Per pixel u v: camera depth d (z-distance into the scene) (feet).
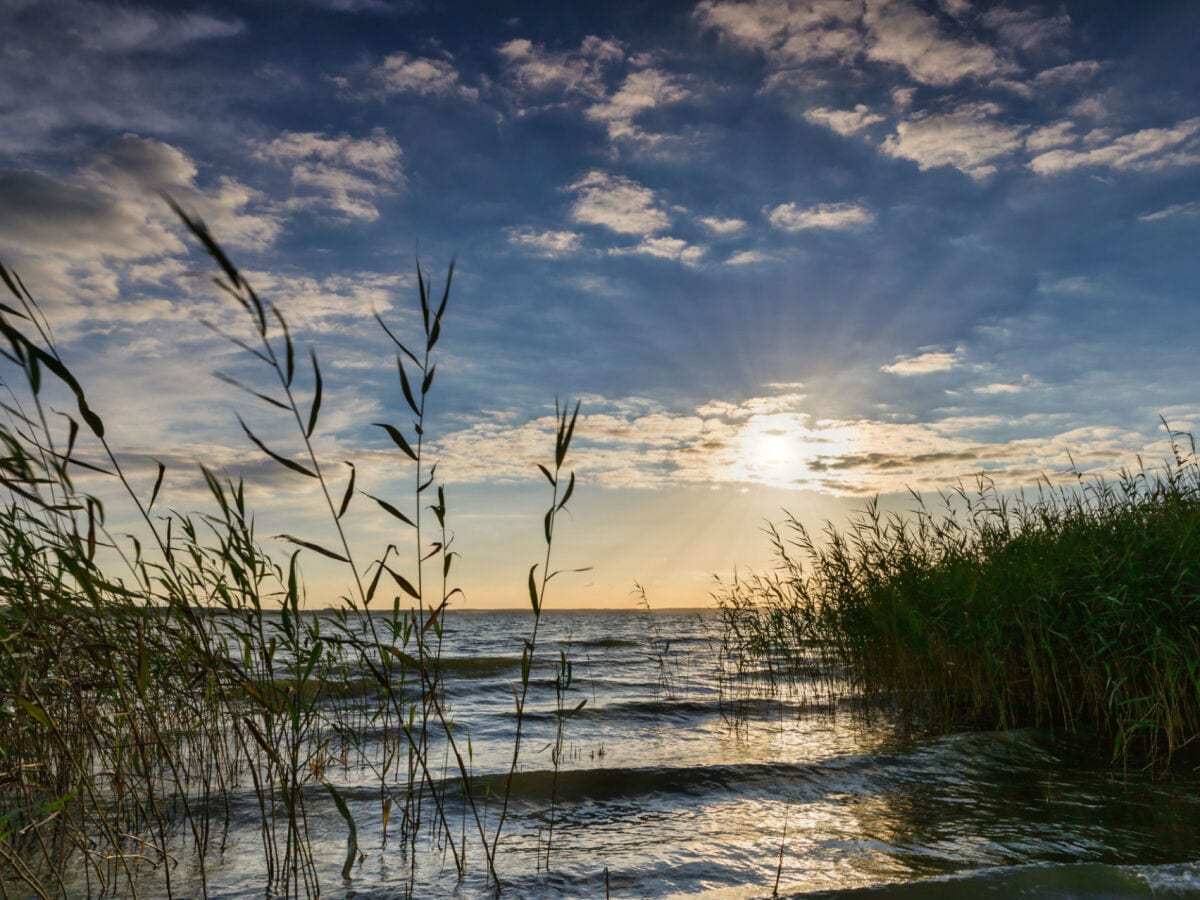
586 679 35.99
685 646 56.34
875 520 29.12
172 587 10.46
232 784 16.31
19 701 9.53
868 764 18.53
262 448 8.73
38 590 9.40
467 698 29.78
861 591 28.45
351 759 18.95
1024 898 10.64
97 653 10.89
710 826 14.53
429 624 11.47
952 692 25.34
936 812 15.08
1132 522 22.21
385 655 11.14
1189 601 19.16
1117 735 19.08
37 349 7.14
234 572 10.80
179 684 14.69
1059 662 22.93
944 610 24.17
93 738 11.99
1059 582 21.93
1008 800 15.76
